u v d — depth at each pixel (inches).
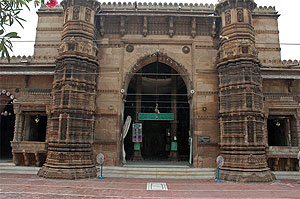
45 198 418.9
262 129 654.5
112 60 766.5
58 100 656.4
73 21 702.5
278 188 536.4
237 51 675.4
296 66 815.7
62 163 614.5
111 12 831.1
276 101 754.2
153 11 828.6
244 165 617.0
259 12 883.4
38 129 891.4
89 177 624.4
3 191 465.4
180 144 1056.2
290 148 710.5
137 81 943.0
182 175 664.4
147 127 1150.3
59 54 695.1
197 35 783.7
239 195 466.3
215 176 660.7
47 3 217.5
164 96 1104.2
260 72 730.2
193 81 753.6
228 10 721.0
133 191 490.3
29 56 843.4
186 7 859.4
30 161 725.9
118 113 735.7
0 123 1029.8
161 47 778.8
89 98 685.3
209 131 724.7
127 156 1010.7
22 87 807.1
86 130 663.1
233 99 662.5
